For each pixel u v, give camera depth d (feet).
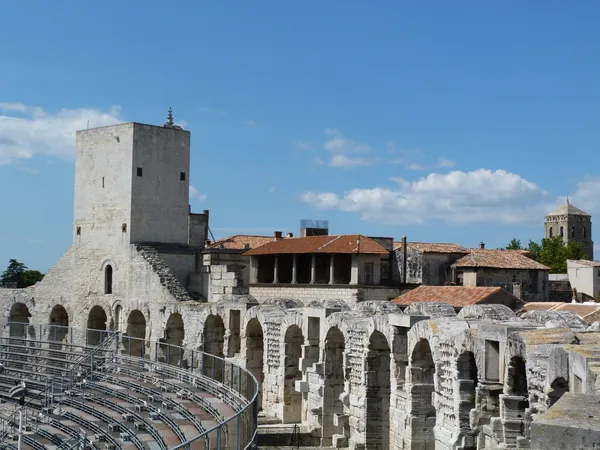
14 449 169.78
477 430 110.42
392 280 285.23
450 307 153.79
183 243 292.81
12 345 273.95
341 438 167.63
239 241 341.00
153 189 286.05
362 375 161.58
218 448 109.19
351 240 259.60
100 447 158.92
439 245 299.38
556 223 583.58
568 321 115.65
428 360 143.54
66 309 298.97
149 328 264.31
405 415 144.36
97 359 237.66
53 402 205.36
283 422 193.67
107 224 287.69
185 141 295.28
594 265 393.29
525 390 104.99
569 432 49.88
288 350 197.16
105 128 290.56
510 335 103.91
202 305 238.27
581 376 76.54
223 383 182.29
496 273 273.33
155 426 162.20
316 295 257.55
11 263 589.32
